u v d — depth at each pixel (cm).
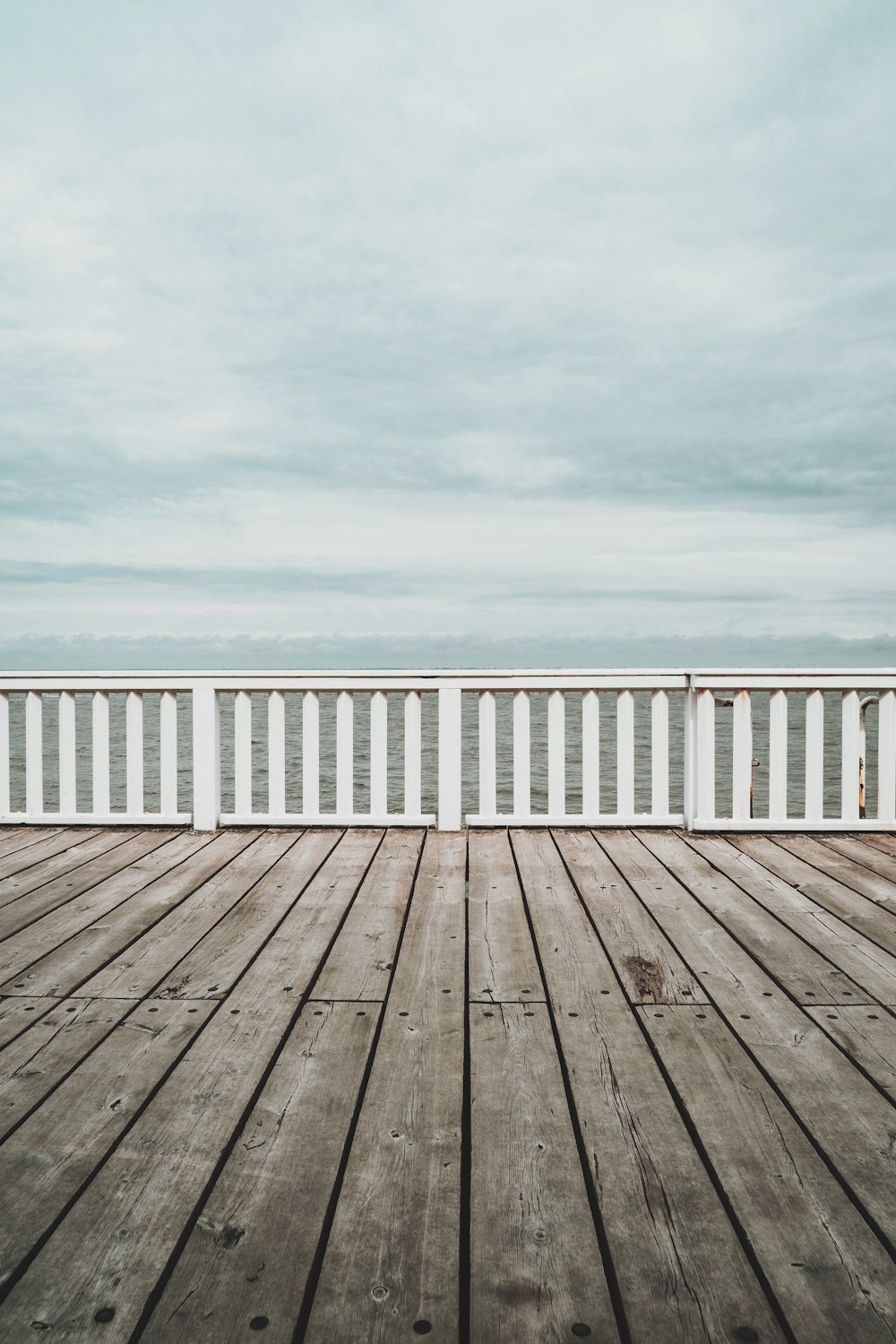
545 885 341
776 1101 169
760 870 366
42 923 291
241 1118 161
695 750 445
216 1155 148
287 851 402
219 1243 125
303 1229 128
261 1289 115
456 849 404
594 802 453
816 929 283
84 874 359
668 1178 143
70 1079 178
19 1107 166
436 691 447
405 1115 164
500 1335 107
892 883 344
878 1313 111
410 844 416
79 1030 203
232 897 324
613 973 243
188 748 1998
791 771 1577
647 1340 106
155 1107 166
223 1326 108
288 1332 107
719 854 395
